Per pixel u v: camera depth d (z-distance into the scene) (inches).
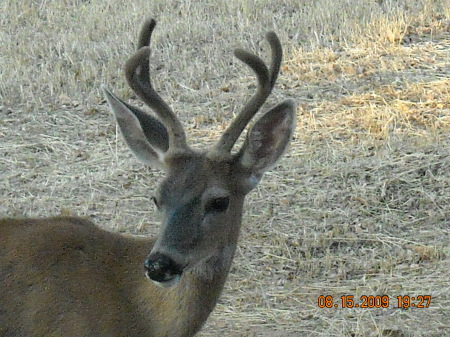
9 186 799.7
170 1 1218.6
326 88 954.7
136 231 725.3
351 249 686.5
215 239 456.8
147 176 809.5
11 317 476.1
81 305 474.9
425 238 692.7
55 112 945.5
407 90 929.5
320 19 1111.6
